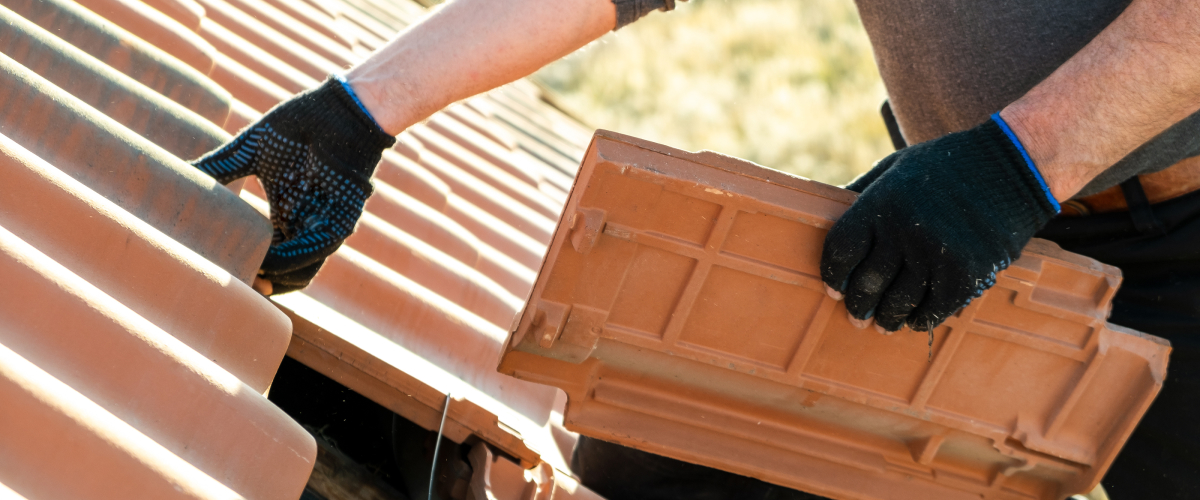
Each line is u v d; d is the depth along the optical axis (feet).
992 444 4.32
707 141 34.63
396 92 3.88
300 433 3.22
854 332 3.98
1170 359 4.73
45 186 3.18
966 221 3.47
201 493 2.72
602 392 4.17
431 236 6.27
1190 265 4.69
